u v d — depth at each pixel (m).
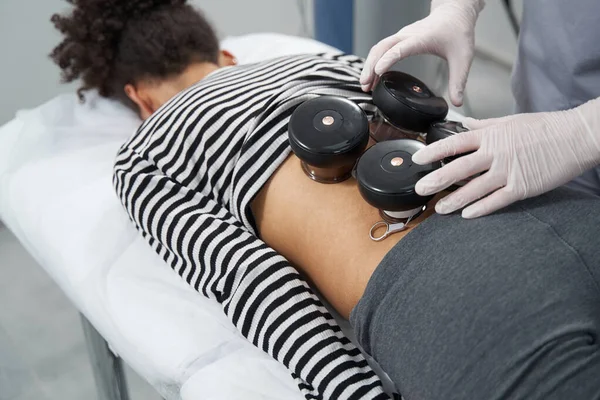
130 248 1.00
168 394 0.89
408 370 0.68
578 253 0.66
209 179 0.89
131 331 0.89
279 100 0.87
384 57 0.90
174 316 0.89
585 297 0.64
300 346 0.78
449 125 0.81
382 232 0.78
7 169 1.17
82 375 1.38
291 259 0.89
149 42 1.08
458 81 0.99
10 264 1.65
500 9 1.95
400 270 0.70
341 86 0.90
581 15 0.91
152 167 0.94
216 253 0.84
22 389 1.36
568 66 0.96
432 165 0.75
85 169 1.13
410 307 0.68
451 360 0.65
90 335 1.05
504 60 2.05
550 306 0.62
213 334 0.87
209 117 0.89
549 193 0.75
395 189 0.71
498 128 0.76
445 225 0.71
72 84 1.64
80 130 1.20
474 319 0.64
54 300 1.56
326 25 1.62
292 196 0.84
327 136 0.75
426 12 1.49
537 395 0.61
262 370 0.83
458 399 0.64
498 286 0.64
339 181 0.82
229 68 1.02
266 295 0.81
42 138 1.18
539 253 0.65
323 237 0.81
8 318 1.52
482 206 0.71
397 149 0.76
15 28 1.50
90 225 1.03
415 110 0.80
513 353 0.62
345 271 0.79
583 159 0.75
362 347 0.76
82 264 0.98
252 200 0.84
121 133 1.21
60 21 1.16
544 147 0.75
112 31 1.11
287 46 1.39
